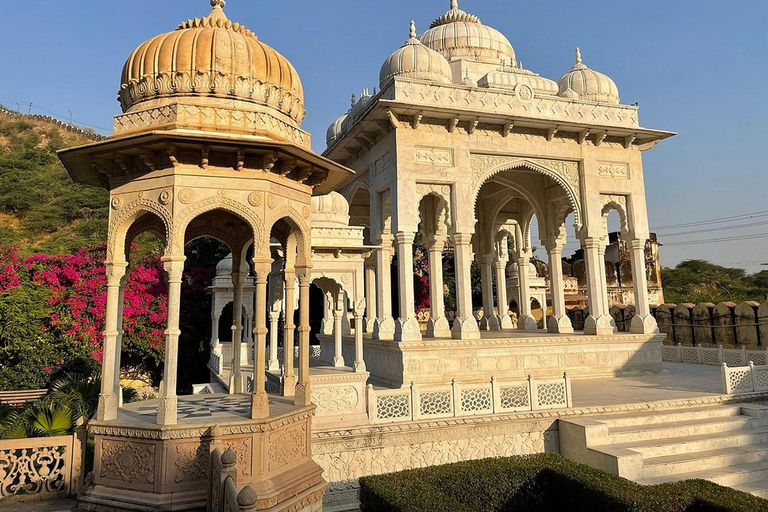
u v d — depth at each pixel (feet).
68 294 45.16
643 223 48.16
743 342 53.31
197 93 17.28
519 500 20.02
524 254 62.28
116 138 15.99
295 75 19.97
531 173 55.06
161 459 14.97
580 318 76.38
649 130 46.75
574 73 52.54
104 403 16.49
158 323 51.37
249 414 17.10
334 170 20.12
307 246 19.81
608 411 28.76
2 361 38.04
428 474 19.88
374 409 25.44
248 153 17.17
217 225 23.82
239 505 11.78
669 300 121.49
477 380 39.37
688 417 29.60
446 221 42.14
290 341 21.39
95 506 15.42
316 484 17.65
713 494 18.34
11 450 17.25
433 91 41.29
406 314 38.86
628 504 17.48
